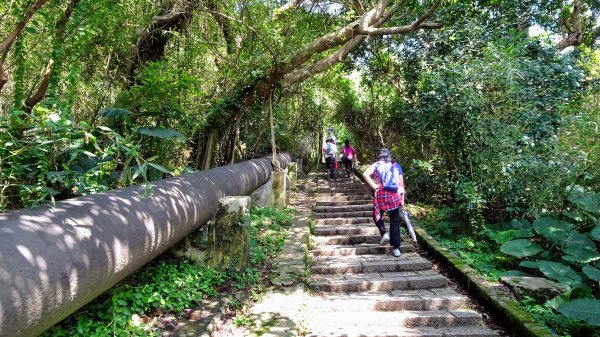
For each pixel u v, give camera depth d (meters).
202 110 6.41
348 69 12.05
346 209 7.60
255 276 3.93
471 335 3.19
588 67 7.44
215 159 7.26
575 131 5.41
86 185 2.86
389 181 5.07
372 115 13.62
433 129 7.11
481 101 5.86
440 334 3.20
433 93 6.45
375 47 10.43
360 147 15.74
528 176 5.56
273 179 7.55
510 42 6.87
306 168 15.53
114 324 2.49
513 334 3.21
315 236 6.00
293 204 8.23
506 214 6.21
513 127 5.67
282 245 5.05
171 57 6.30
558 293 3.71
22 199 2.56
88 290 2.02
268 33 6.38
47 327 1.81
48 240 1.84
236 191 4.83
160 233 2.75
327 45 6.32
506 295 3.72
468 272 4.26
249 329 3.00
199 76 6.53
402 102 9.19
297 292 3.73
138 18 5.39
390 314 3.57
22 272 1.60
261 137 9.61
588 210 5.12
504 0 8.17
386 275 4.45
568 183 5.46
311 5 7.63
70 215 2.11
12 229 1.77
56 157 3.06
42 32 3.58
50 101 2.99
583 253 4.54
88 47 4.51
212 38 7.02
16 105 3.27
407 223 5.26
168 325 2.85
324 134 19.20
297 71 7.77
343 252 5.24
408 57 8.33
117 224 2.32
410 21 8.55
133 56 5.70
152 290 3.07
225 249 3.85
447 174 7.34
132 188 2.94
